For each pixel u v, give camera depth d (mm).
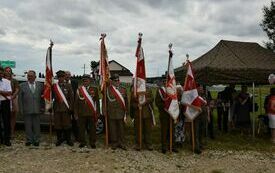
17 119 12344
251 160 10398
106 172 8664
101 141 11680
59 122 10609
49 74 10602
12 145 10648
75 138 11641
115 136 10797
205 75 12562
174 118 10406
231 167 9648
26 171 8461
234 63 12992
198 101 10766
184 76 13281
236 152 11188
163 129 10727
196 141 10953
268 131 13883
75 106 10703
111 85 10828
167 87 10523
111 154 10086
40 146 10641
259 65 13078
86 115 10586
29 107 10438
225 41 14180
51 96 10609
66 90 10648
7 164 8898
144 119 10852
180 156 10430
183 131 11273
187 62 11055
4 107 10305
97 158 9609
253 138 13234
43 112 10820
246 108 13594
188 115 10789
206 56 13797
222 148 11586
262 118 13875
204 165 9695
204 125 11594
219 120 14164
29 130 10578
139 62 10711
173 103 10422
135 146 10984
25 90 10438
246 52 13867
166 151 10812
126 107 11031
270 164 10109
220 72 12555
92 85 11672
